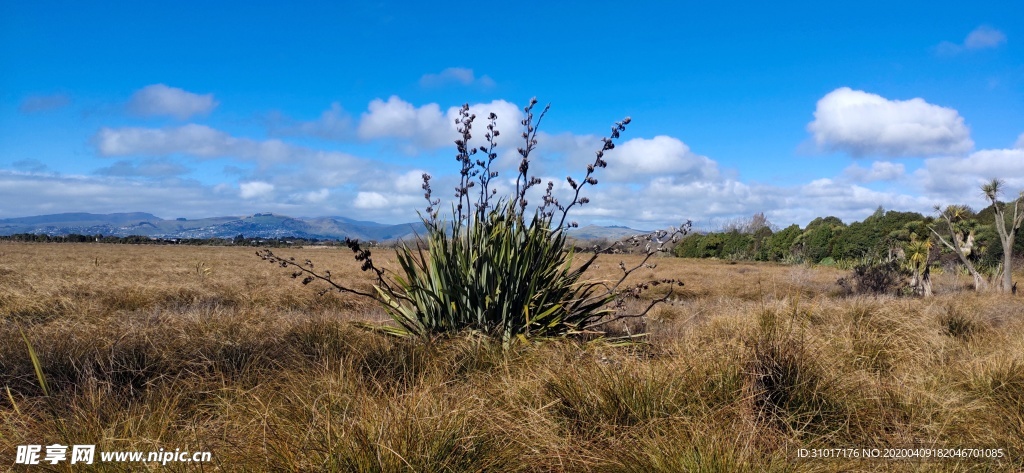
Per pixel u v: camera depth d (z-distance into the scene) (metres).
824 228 43.28
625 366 3.81
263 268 22.77
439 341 5.00
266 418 3.00
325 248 71.31
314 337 5.18
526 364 4.28
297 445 2.69
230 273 18.95
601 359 4.16
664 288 16.23
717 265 36.78
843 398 3.61
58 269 18.38
